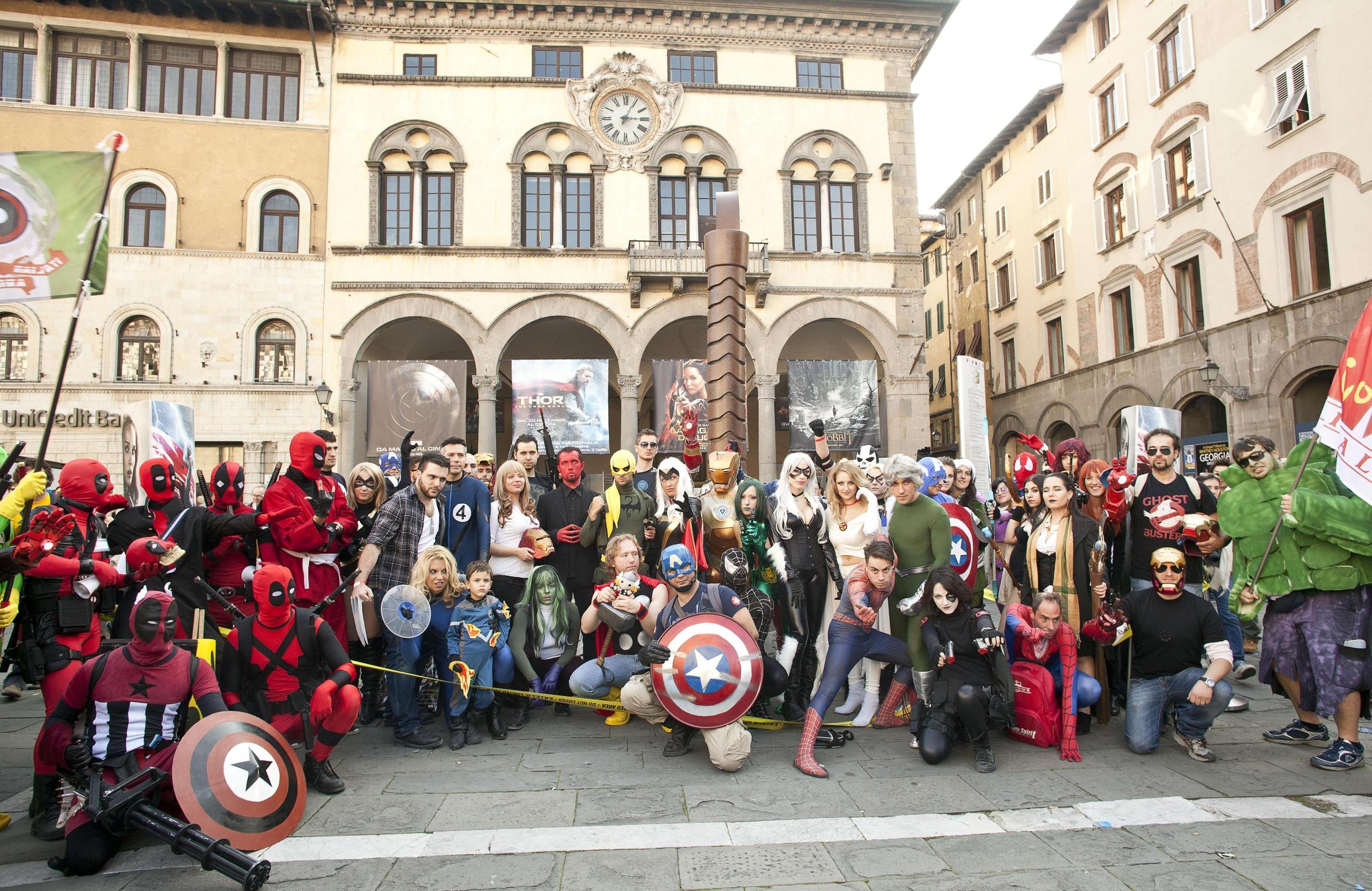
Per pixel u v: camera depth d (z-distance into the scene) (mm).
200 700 4418
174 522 5613
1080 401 27000
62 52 22469
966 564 6883
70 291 5449
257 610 5219
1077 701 6039
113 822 3977
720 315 11562
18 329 21750
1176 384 22359
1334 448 5371
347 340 22766
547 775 5434
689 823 4523
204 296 22422
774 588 6840
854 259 24297
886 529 7070
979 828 4395
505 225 23594
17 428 21344
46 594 5012
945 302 39344
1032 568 6535
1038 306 29922
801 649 6676
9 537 5125
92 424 21578
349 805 4879
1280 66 18969
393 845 4270
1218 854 4031
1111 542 7086
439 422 22438
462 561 6902
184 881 3947
